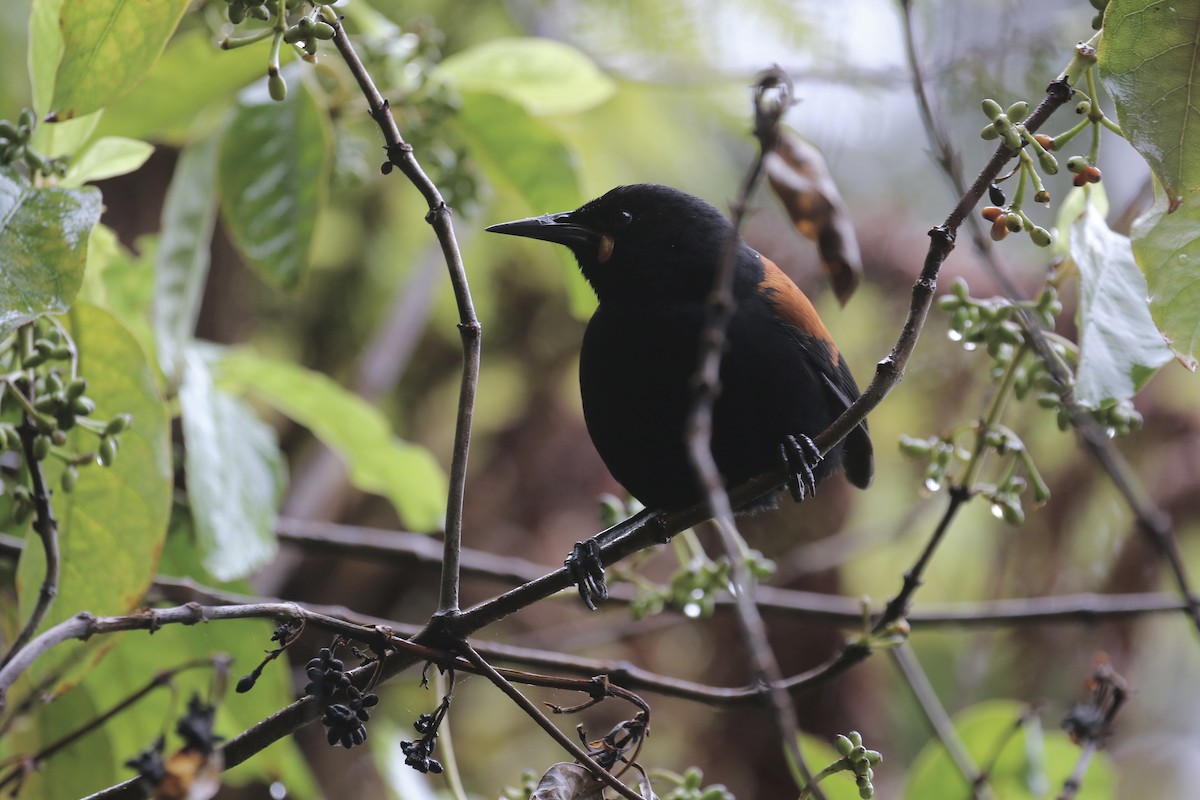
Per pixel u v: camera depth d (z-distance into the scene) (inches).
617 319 335.6
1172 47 225.0
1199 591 570.9
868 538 559.5
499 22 564.1
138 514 271.7
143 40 237.1
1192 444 557.3
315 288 608.7
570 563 308.5
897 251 588.4
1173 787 660.1
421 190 237.1
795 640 546.3
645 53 543.8
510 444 601.3
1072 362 297.6
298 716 209.5
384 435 409.4
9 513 357.4
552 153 391.2
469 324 235.5
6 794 234.4
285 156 354.0
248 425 360.2
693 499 348.5
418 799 354.3
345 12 382.0
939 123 286.5
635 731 223.9
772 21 523.2
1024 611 388.8
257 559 339.9
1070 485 556.4
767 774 546.3
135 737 349.1
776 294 339.3
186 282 348.5
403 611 595.5
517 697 217.8
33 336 251.9
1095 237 268.2
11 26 424.8
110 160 277.7
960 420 573.0
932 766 386.6
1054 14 509.4
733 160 621.3
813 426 333.1
